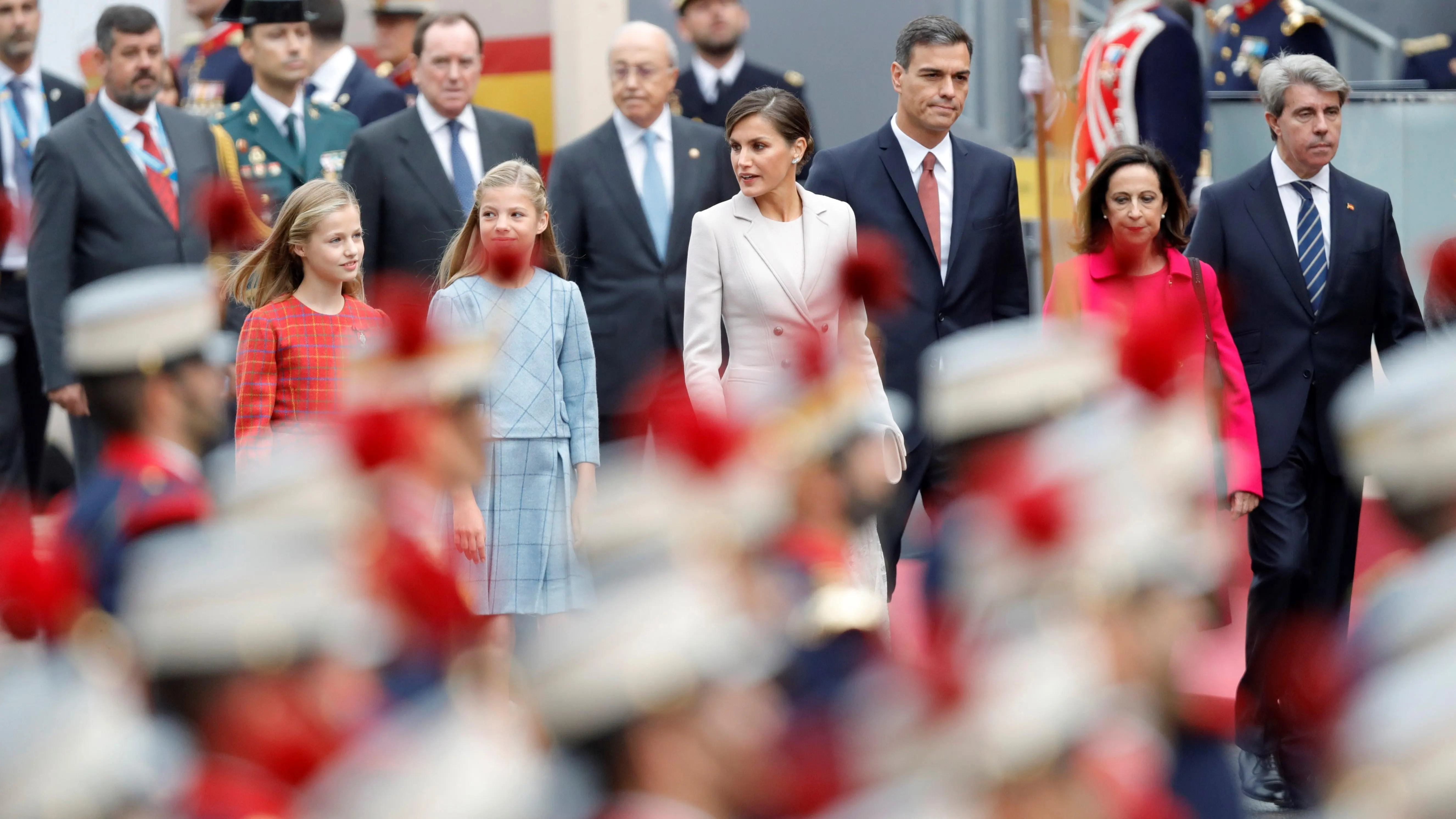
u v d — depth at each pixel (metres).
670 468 5.97
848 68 31.44
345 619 5.90
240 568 5.66
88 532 10.55
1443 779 3.60
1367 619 4.50
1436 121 28.19
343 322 20.00
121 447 11.07
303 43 28.83
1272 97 22.42
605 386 25.69
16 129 30.55
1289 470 21.66
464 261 21.55
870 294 10.05
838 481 9.48
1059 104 28.00
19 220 10.73
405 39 34.16
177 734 5.46
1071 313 18.98
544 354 20.86
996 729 4.40
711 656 4.85
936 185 23.41
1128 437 6.09
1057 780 4.46
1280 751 19.33
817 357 9.68
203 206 13.52
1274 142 28.36
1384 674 4.02
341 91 31.22
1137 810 5.27
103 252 26.84
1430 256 10.77
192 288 11.45
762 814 4.72
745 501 6.08
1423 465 6.14
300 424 19.67
